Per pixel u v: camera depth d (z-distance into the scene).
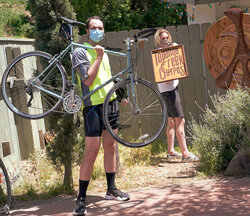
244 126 5.21
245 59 5.84
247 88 5.56
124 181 5.21
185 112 7.29
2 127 5.68
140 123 7.25
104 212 3.92
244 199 3.83
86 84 3.95
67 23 4.18
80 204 3.95
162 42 5.80
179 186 4.62
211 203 3.82
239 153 4.90
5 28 14.72
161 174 5.48
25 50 6.74
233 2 7.61
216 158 5.15
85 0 14.61
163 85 5.86
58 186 5.04
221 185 4.44
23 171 5.75
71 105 4.06
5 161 5.45
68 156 4.93
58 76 4.70
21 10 16.34
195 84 7.25
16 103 6.25
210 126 5.69
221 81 6.27
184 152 6.02
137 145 4.04
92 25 4.00
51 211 4.18
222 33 6.20
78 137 4.97
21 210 4.36
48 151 5.02
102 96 4.05
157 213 3.70
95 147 4.04
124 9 16.77
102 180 5.43
